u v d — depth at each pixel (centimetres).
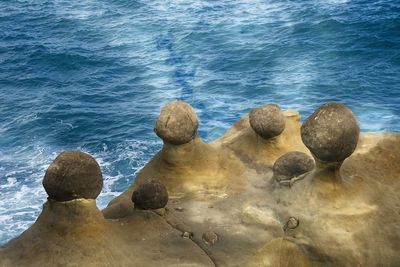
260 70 3581
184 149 626
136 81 3619
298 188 570
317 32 4056
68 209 484
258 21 4306
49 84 3712
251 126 666
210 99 3241
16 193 2448
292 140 691
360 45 3834
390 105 3050
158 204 552
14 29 4716
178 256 507
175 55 3941
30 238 485
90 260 471
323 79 3384
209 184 624
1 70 3978
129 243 514
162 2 4850
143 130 2973
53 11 4962
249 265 515
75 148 2880
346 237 528
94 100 3400
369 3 4422
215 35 4159
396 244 525
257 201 583
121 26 4525
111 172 2592
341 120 523
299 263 525
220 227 554
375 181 590
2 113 3291
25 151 2867
